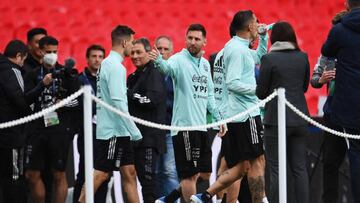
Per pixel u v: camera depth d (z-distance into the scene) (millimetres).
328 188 31547
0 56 29297
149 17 68312
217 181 29969
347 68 28609
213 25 68625
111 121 29828
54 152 31984
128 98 32406
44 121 31766
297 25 70562
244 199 32812
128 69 60469
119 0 68500
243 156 29500
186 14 68812
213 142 36719
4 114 29047
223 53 31094
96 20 67500
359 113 28547
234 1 70062
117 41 30016
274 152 29125
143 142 32375
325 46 29219
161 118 32812
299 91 29234
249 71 29797
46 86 30984
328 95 31484
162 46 35719
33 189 32312
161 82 32656
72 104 32000
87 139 24625
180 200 35375
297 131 29109
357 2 28562
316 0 71438
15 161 29203
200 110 30672
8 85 28938
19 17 67188
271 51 29344
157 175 34469
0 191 31984
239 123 29531
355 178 28812
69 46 65812
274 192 29172
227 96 31672
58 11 67562
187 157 30438
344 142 31203
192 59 30656
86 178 24797
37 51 33562
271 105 28953
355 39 28438
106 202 35281
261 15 70375
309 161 37281
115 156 29969
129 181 30438
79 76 35469
